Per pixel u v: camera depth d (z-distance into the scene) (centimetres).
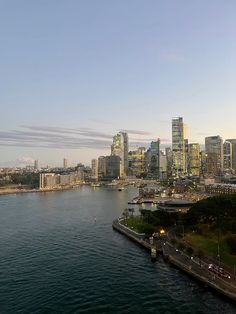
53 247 17038
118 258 14875
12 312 9606
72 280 12088
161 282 11769
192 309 9750
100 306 9962
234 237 14625
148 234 18462
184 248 14612
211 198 19875
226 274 11469
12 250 16438
